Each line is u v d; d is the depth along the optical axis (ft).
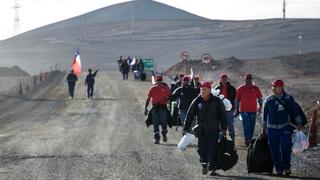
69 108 195.52
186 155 94.27
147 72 392.88
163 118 111.65
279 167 77.25
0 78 389.19
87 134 125.80
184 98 114.11
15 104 210.59
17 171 80.18
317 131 113.19
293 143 77.41
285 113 77.10
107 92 268.41
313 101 177.37
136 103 213.46
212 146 76.59
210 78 318.86
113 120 157.58
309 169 81.41
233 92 105.09
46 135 124.26
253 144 78.89
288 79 315.58
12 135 124.57
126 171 79.46
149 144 109.19
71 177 75.31
